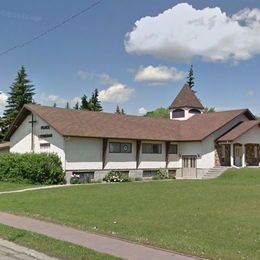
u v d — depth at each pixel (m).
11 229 13.80
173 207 18.39
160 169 42.19
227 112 45.62
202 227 13.78
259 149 45.28
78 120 38.41
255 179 35.06
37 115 37.44
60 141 35.94
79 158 36.38
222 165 42.91
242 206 18.42
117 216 16.28
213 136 42.50
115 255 10.32
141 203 19.84
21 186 31.45
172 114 52.75
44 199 22.11
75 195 23.67
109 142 38.53
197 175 42.19
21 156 34.91
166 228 13.69
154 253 10.50
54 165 34.78
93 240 12.13
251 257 9.94
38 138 38.16
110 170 38.38
